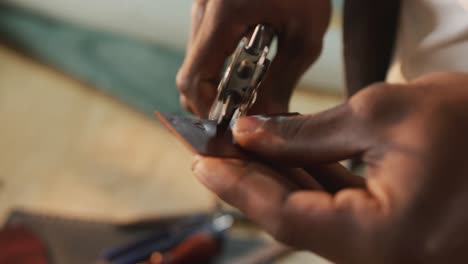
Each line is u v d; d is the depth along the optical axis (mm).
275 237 311
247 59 369
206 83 451
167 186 960
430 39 411
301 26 443
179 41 1253
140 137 1065
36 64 1221
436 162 289
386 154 299
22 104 1095
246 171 319
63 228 758
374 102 307
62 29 1252
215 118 374
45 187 905
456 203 284
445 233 284
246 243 788
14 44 1261
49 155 978
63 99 1131
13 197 875
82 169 961
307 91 1289
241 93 369
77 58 1202
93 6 1262
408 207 286
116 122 1094
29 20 1256
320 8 446
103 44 1242
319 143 314
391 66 473
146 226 786
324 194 305
